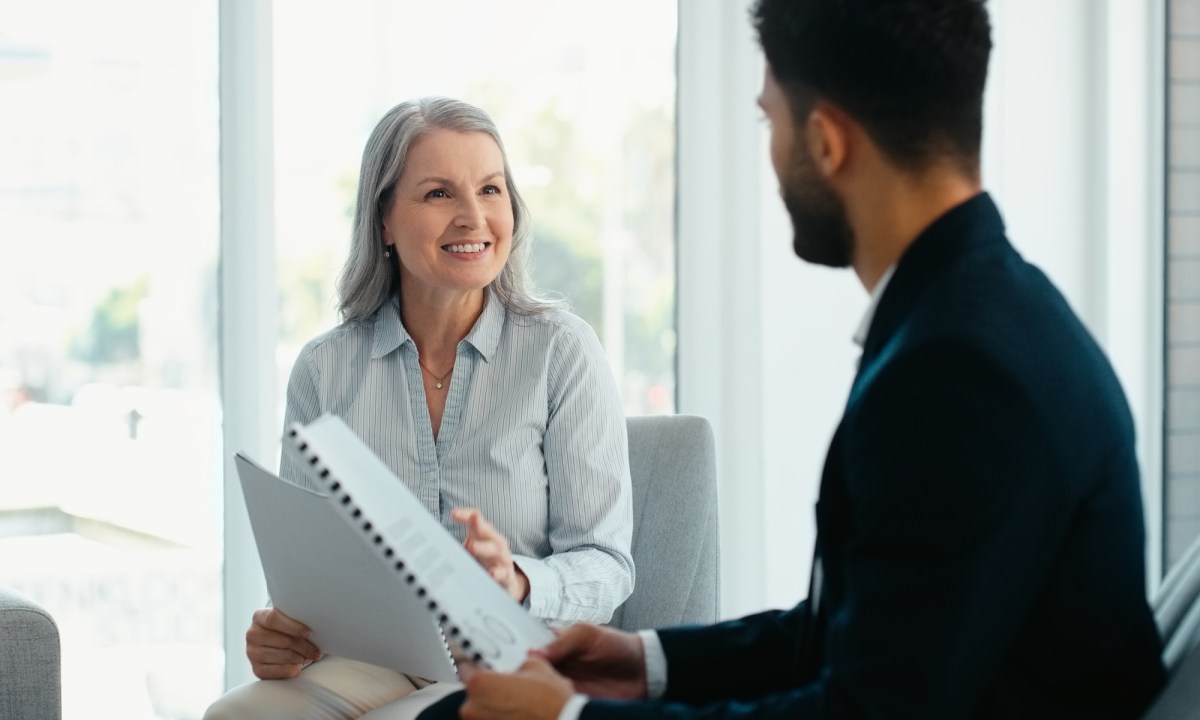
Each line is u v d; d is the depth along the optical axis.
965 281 1.09
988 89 3.04
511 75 2.91
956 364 1.03
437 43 2.85
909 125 1.12
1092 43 3.10
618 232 3.00
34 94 2.60
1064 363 1.07
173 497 2.73
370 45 2.79
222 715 1.69
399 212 1.93
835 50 1.12
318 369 2.01
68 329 2.65
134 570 2.71
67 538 2.68
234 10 2.65
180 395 2.72
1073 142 3.11
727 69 2.94
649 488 2.14
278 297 2.73
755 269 2.92
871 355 1.14
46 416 2.65
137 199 2.67
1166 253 3.12
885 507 1.02
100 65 2.63
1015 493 0.99
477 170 1.92
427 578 1.16
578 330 2.03
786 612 1.41
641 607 2.11
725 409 2.98
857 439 1.06
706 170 2.97
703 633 1.37
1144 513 1.14
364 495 1.19
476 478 1.93
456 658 1.58
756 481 2.95
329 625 1.59
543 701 1.10
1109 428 1.08
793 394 2.94
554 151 2.96
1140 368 3.14
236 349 2.71
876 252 1.16
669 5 2.98
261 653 1.74
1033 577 1.02
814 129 1.15
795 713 1.04
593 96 2.96
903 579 1.00
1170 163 3.11
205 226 2.71
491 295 2.01
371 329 2.03
